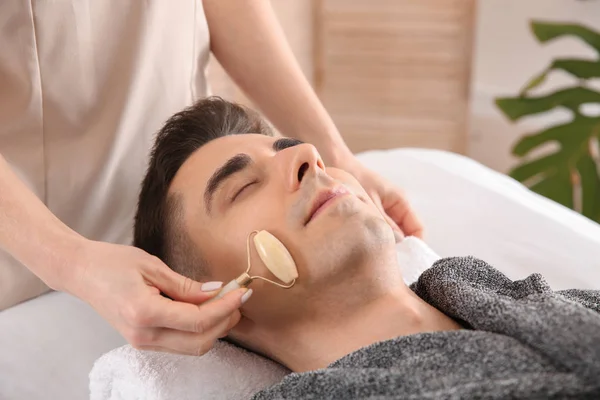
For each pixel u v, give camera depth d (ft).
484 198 5.00
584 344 2.43
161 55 4.07
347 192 3.00
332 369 2.73
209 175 3.27
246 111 3.81
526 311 2.70
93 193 3.98
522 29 8.86
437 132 8.83
